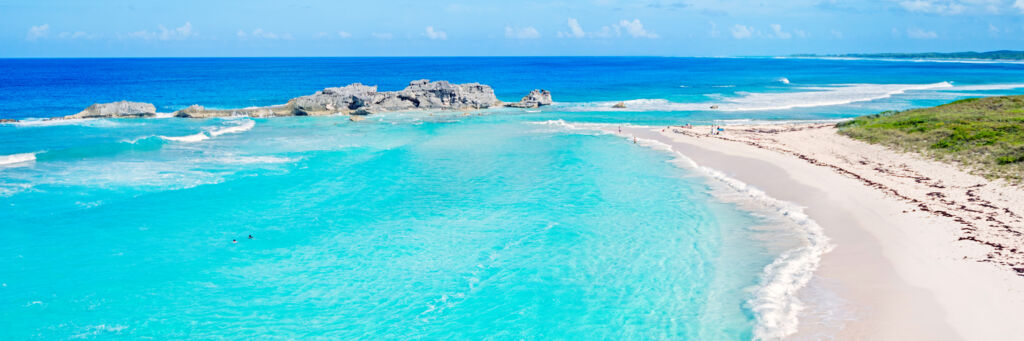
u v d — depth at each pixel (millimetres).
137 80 151250
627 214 29000
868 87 123500
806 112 76625
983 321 16469
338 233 26906
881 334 16328
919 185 31609
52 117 68938
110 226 27438
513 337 17828
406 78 173750
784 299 18969
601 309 19312
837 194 30219
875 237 23688
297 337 18062
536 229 27109
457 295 20688
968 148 38188
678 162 41219
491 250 24688
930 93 105500
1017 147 35938
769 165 38281
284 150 47531
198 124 63281
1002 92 105938
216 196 32656
